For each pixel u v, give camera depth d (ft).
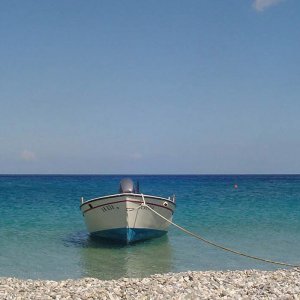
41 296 36.22
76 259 63.46
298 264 59.26
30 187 301.84
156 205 75.00
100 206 73.61
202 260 62.23
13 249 70.74
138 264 59.93
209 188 289.12
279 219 109.40
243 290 37.68
